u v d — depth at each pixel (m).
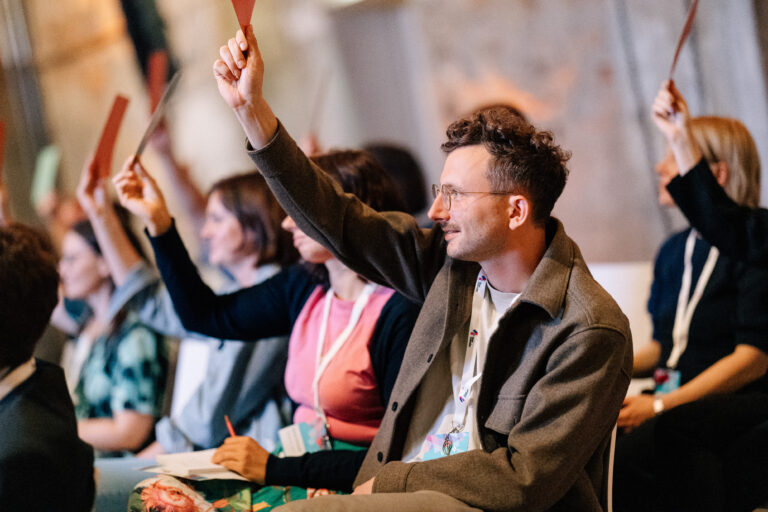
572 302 1.62
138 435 2.93
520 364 1.66
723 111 3.82
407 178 3.56
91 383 3.04
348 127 5.53
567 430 1.54
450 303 1.78
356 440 2.06
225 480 1.94
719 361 2.37
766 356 2.31
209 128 5.74
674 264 2.64
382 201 2.17
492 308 1.79
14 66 6.02
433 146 5.20
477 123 1.71
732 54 3.76
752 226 2.20
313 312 2.18
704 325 2.45
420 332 1.82
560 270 1.67
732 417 2.18
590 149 4.45
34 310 1.80
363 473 1.82
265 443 2.57
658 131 4.18
